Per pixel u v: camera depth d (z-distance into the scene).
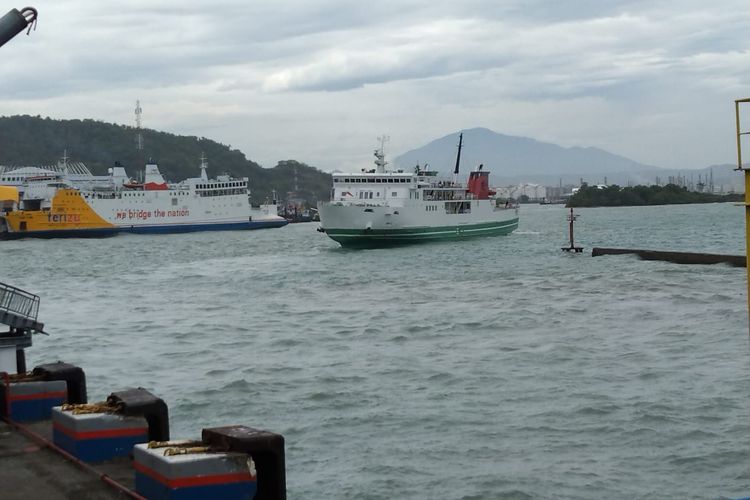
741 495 19.94
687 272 68.00
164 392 31.78
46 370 18.55
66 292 72.00
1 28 19.97
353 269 82.75
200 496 11.67
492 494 20.45
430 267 81.94
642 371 32.69
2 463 14.41
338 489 20.92
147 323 51.19
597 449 23.52
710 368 32.81
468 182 124.50
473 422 26.36
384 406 28.64
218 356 39.41
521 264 82.31
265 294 65.19
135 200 166.12
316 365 36.12
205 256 112.00
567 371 33.31
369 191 105.62
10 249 135.25
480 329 44.59
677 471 21.70
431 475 21.78
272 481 12.18
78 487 13.06
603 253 87.69
